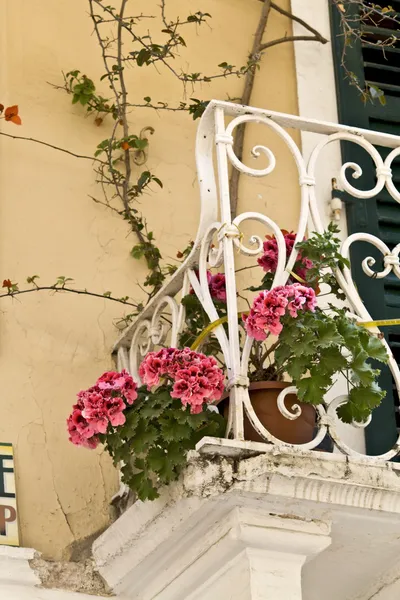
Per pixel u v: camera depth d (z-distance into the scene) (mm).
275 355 4996
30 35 6625
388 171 5602
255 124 6844
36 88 6523
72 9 6777
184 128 6746
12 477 5637
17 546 5484
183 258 6312
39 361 5934
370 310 6371
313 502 4895
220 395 4918
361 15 7230
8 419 5758
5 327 5945
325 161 6758
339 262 5328
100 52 6746
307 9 7168
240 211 6605
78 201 6352
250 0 7168
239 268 6484
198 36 6977
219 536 4973
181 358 4945
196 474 4766
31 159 6355
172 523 5047
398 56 7184
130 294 6250
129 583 5434
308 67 7043
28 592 5367
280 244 5195
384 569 5480
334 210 6609
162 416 4984
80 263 6227
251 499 4852
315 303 4984
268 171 5320
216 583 5086
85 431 5016
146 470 4945
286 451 4750
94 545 5480
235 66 6977
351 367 4992
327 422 4969
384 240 6609
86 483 5750
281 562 4949
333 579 5543
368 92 6887
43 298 6070
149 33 6898
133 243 6355
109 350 6090
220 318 5215
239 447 4734
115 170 6418
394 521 5098
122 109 6477
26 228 6199
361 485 4871
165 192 6547
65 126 6492
